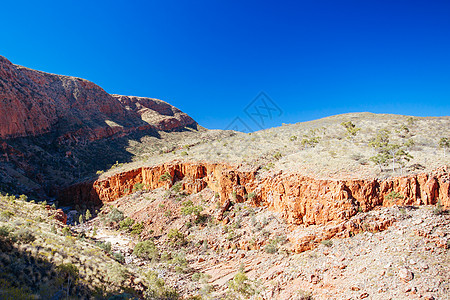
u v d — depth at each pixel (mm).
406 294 29234
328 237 43156
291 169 59219
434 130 79812
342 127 102625
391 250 36250
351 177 49750
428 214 41094
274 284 37844
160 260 52500
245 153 81625
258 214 58750
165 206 70875
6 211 44406
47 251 32812
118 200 86125
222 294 38781
